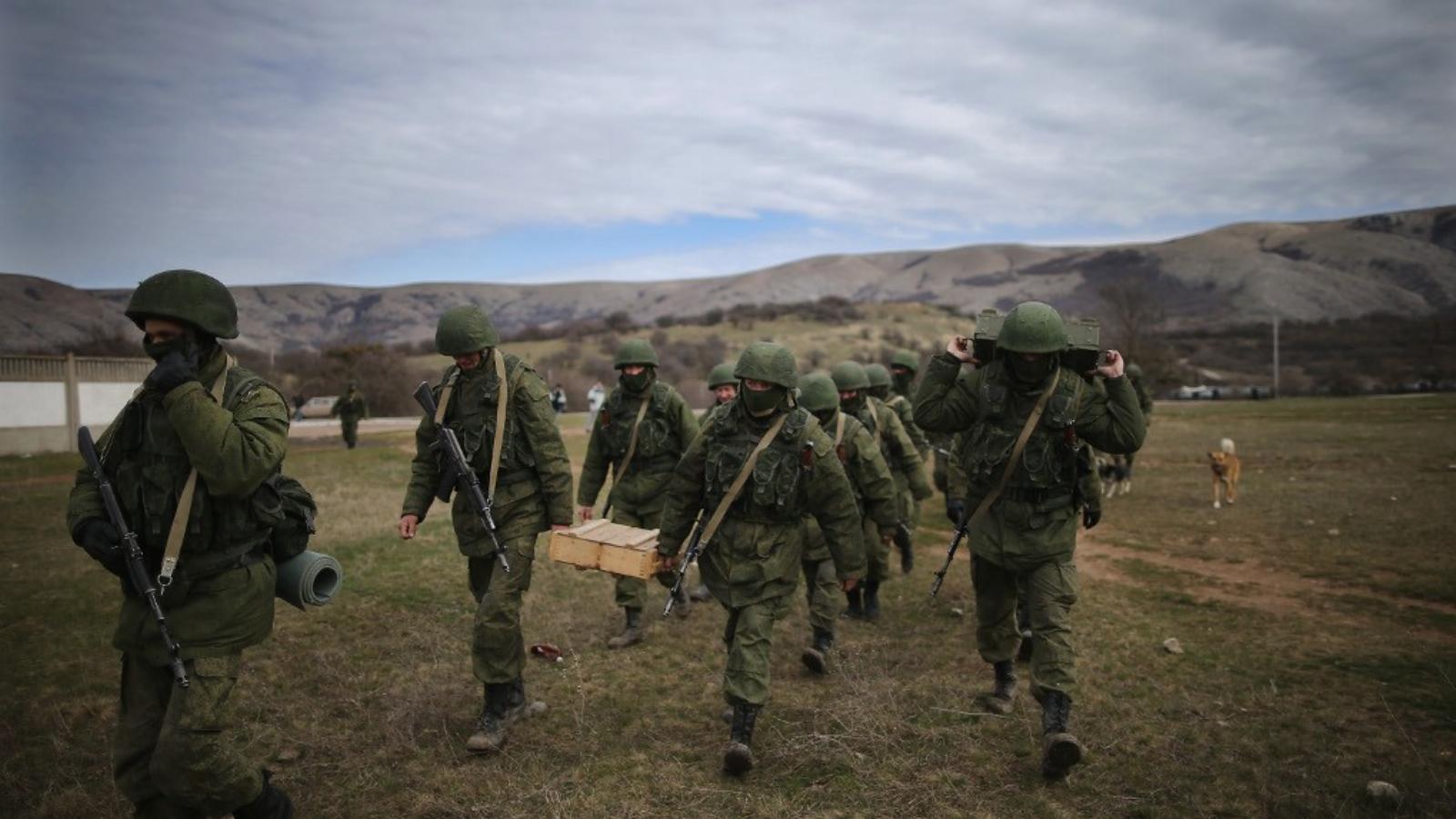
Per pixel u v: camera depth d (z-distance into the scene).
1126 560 9.96
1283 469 17.64
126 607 3.45
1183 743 4.86
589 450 7.50
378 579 8.66
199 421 3.21
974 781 4.45
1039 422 4.81
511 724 5.11
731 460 4.88
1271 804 4.16
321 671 5.98
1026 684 5.81
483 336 5.02
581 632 7.06
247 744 4.83
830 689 5.81
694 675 6.10
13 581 8.55
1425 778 4.38
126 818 4.07
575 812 4.12
